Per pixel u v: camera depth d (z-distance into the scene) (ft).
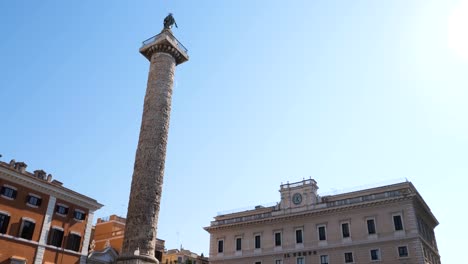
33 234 136.98
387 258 169.89
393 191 179.22
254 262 201.98
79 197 154.51
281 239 199.31
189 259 244.63
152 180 109.19
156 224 107.45
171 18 132.26
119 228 198.08
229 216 223.10
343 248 181.16
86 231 155.74
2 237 127.85
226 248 214.07
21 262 130.93
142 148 112.88
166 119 118.11
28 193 139.23
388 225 174.70
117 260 101.91
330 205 190.60
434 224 208.44
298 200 202.28
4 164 137.69
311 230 192.95
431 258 182.39
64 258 144.97
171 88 122.93
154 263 102.12
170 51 125.80
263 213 210.38
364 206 182.09
